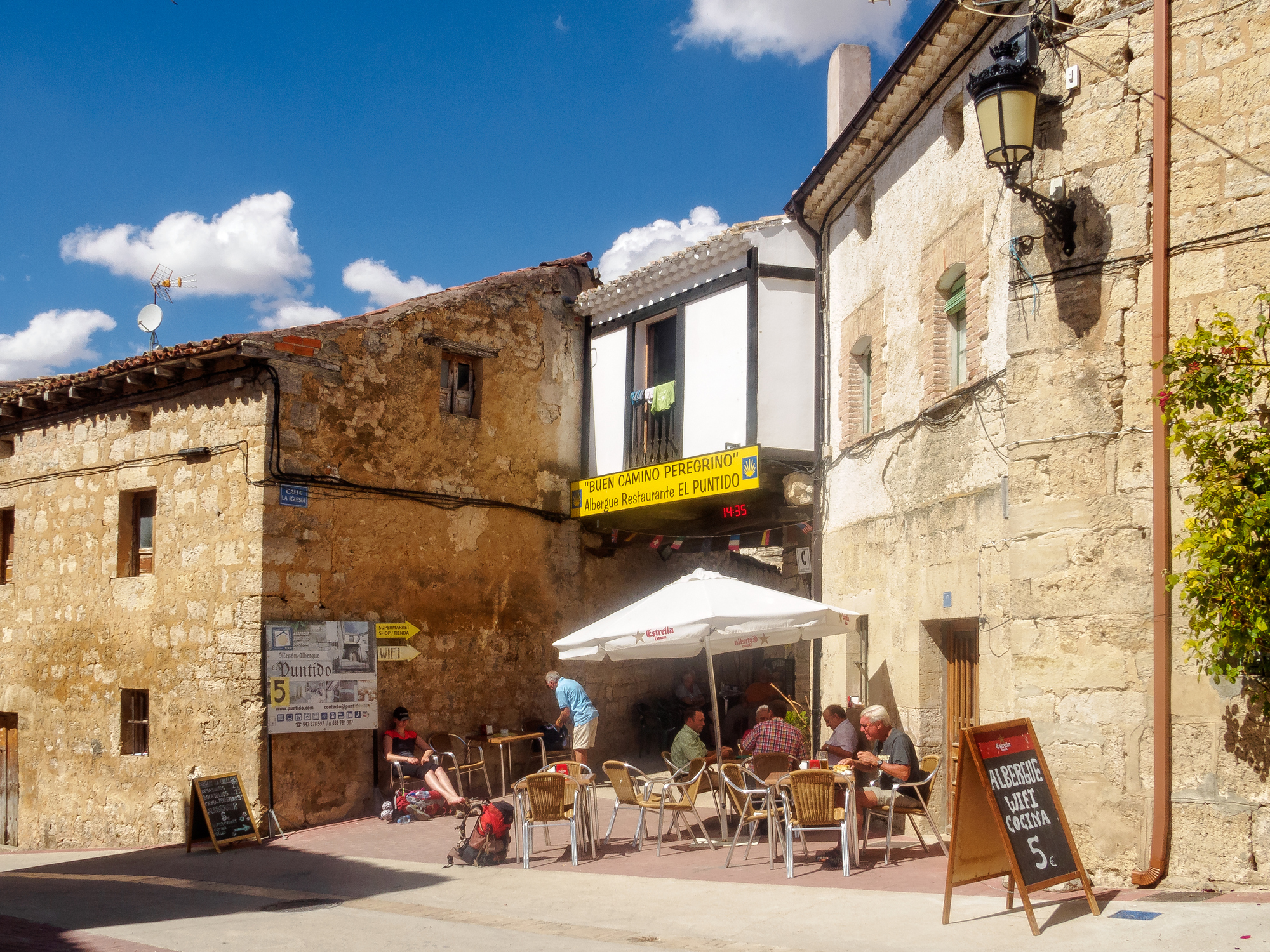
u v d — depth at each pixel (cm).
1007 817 582
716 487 1351
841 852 816
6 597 1520
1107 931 549
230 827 1098
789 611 926
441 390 1443
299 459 1234
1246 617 584
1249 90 648
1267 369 618
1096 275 695
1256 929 524
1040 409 709
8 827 1480
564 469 1599
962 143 922
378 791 1270
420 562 1365
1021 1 827
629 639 982
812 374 1355
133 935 693
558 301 1622
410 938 658
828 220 1330
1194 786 633
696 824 1062
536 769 1464
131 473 1356
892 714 1020
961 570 866
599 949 606
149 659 1300
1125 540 671
